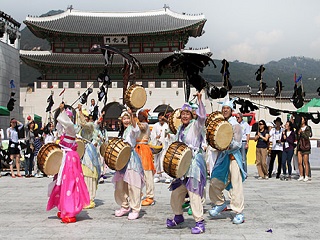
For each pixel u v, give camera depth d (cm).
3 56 3369
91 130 1059
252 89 7000
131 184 884
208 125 805
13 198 1191
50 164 884
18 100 3653
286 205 1058
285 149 1683
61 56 5784
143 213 961
